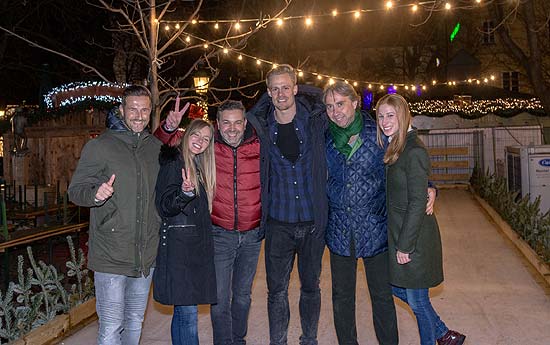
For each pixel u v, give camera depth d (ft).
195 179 13.80
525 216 28.35
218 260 15.38
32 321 17.40
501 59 104.53
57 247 33.65
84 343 17.39
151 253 13.87
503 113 64.95
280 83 14.69
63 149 46.60
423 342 14.64
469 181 56.39
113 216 13.29
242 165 15.26
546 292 21.21
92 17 77.25
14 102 100.89
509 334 17.30
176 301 13.71
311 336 16.10
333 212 15.20
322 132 15.16
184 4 45.47
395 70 131.03
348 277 15.49
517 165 38.27
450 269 24.81
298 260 16.03
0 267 29.22
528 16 46.88
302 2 65.16
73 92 47.80
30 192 40.81
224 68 72.23
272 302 15.92
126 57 43.68
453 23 103.91
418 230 13.73
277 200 15.52
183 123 38.27
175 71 64.44
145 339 17.84
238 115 14.87
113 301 13.43
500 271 24.25
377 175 14.82
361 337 17.67
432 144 58.03
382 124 14.07
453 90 72.23
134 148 13.67
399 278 14.21
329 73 100.73
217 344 15.52
